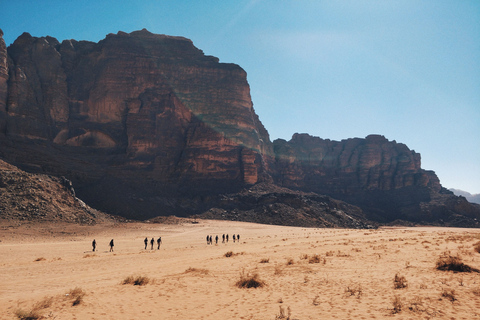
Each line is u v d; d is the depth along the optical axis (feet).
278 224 398.21
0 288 59.47
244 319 37.32
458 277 54.70
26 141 384.27
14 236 197.16
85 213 281.95
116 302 45.70
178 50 565.94
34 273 80.48
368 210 602.44
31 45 470.39
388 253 93.61
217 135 500.74
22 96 401.90
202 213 408.46
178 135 503.20
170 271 73.82
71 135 450.71
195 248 159.74
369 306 39.93
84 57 510.58
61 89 465.47
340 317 36.11
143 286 56.24
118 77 495.00
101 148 454.81
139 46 531.91
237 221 393.29
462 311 36.68
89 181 376.48
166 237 237.66
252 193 476.54
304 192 608.60
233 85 555.28
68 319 38.19
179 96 521.24
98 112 478.59
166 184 448.65
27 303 45.44
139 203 370.73
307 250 113.60
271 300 45.47
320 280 57.47
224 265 80.33
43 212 248.52
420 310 37.27
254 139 545.85
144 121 469.57
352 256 89.81
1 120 370.73
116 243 192.85
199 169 481.87
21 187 262.67
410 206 614.34
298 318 36.45
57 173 356.38
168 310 41.86
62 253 144.05
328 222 438.81
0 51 391.45
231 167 499.92
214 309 42.04
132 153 449.89
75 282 64.34
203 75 551.18
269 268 73.05
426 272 60.39
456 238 159.12
